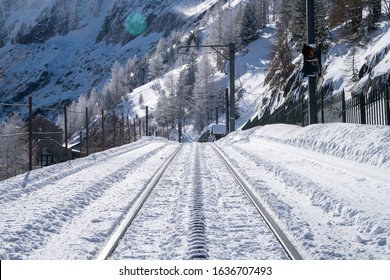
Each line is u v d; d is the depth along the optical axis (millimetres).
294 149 30422
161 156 37812
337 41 93750
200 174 22469
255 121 83625
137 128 161750
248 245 10125
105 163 31234
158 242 10719
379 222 11141
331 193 15016
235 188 18000
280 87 101562
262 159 27812
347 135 24078
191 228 11422
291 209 13508
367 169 18672
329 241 10219
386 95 23266
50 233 11984
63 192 18438
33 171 25375
